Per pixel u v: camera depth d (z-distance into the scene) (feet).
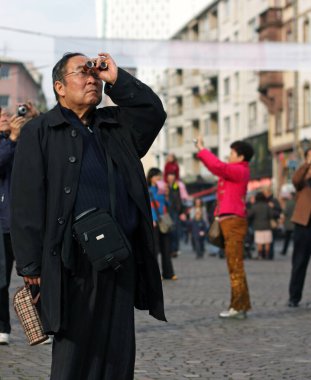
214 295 48.83
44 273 17.16
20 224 17.33
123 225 17.62
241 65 57.67
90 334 17.21
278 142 196.85
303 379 25.40
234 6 237.45
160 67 56.03
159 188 60.13
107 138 17.99
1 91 325.42
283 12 197.06
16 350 30.01
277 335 33.91
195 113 281.13
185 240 134.10
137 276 18.15
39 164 17.39
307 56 59.16
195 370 26.68
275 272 68.03
